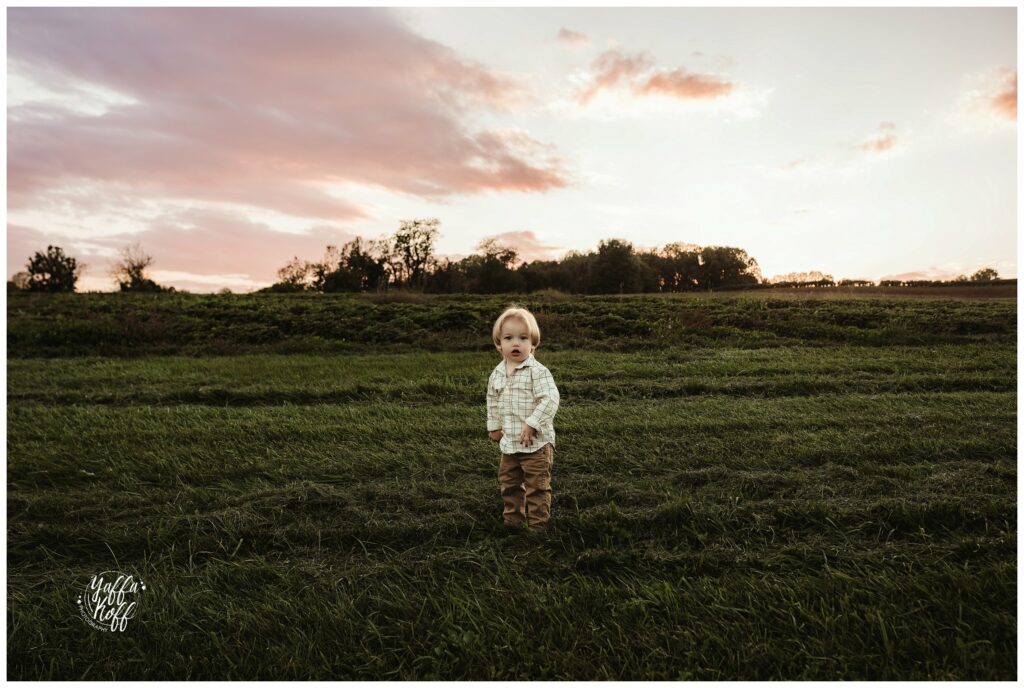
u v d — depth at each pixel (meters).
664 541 3.22
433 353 12.20
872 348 11.51
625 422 5.62
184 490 4.04
